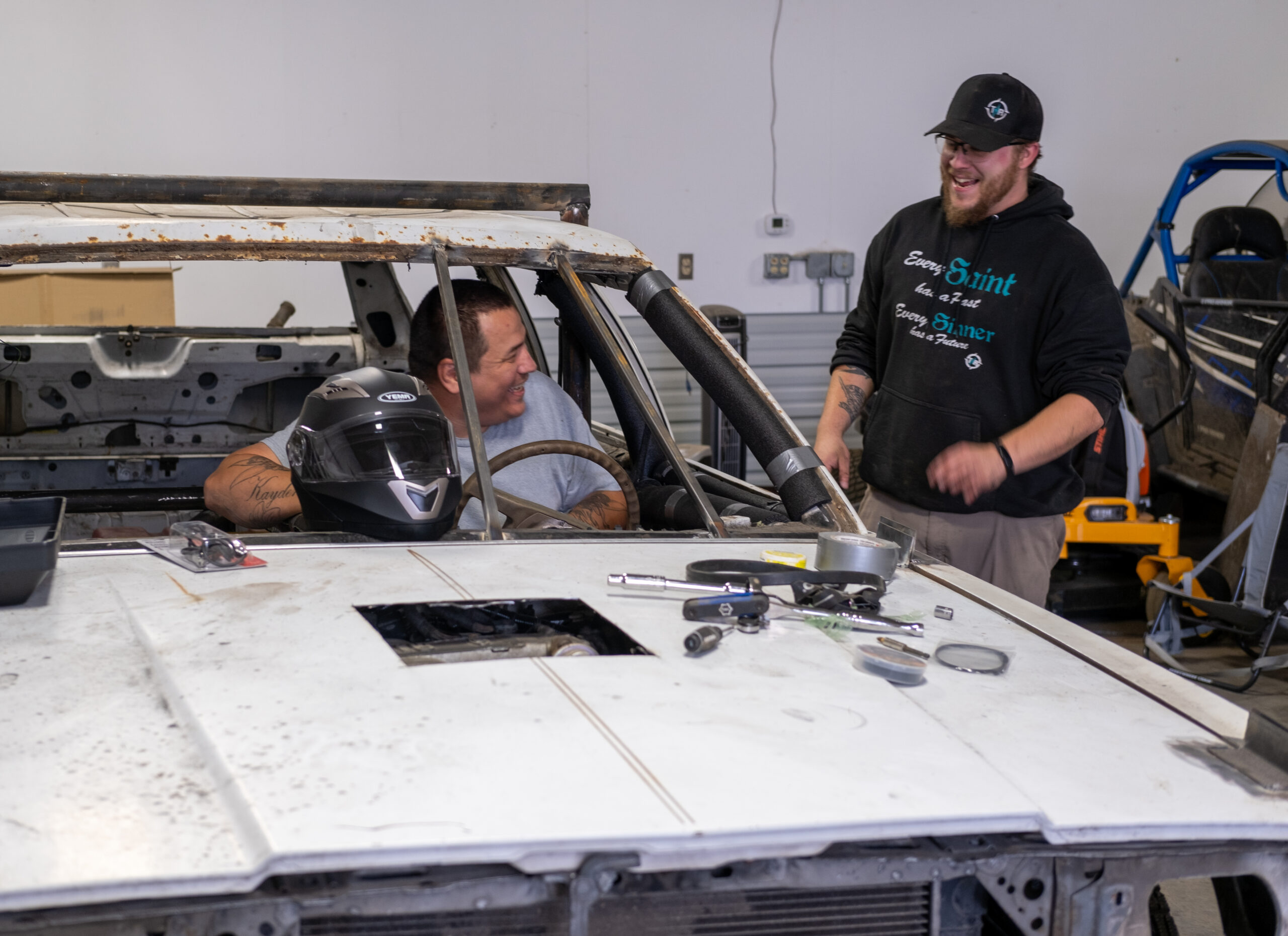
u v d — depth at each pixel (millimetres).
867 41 7676
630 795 930
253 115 6797
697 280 7707
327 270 6902
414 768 955
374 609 1373
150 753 983
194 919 846
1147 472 4824
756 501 2244
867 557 1609
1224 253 6309
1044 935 1025
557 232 2160
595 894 888
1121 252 8297
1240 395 5145
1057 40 7941
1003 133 2488
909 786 985
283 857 834
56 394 2934
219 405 3064
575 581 1510
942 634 1426
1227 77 8180
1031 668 1318
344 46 6867
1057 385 2520
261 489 2096
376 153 7020
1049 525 2721
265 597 1389
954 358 2660
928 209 2822
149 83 6621
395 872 883
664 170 7523
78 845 848
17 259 1776
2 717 1041
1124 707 1221
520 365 2258
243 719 1034
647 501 2449
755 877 953
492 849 859
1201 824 994
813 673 1229
